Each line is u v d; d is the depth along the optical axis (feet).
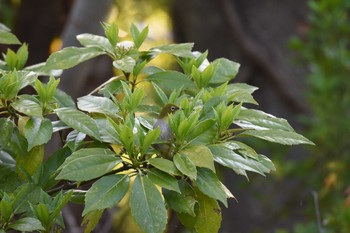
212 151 5.27
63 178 5.08
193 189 5.41
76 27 9.90
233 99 5.75
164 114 5.51
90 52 5.89
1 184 5.72
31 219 5.31
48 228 5.35
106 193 5.11
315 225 10.93
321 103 11.93
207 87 5.98
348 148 12.03
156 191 5.12
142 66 5.82
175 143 5.31
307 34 12.89
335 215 10.59
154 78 5.87
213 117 5.49
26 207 5.48
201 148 5.18
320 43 12.27
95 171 5.13
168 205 5.45
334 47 12.12
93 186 5.12
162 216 5.07
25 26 13.26
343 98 11.98
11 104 5.41
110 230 12.58
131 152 5.24
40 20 13.25
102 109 5.50
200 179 5.22
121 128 5.26
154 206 5.08
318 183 12.20
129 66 5.67
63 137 5.92
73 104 5.93
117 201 5.10
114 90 5.84
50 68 5.81
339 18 11.98
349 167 11.60
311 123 12.85
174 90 5.62
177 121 5.29
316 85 11.80
